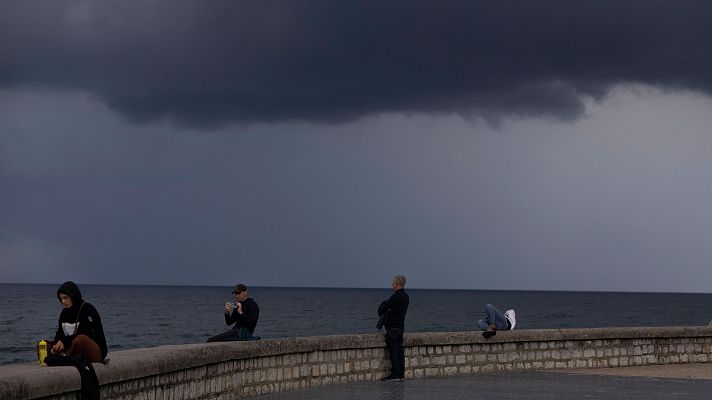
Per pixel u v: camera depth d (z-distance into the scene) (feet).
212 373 41.81
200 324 275.80
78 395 30.89
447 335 57.77
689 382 53.88
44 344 32.27
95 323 32.96
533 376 57.11
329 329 253.44
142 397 35.47
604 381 54.19
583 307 549.95
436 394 47.11
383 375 55.36
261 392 46.52
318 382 51.06
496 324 60.39
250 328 47.52
